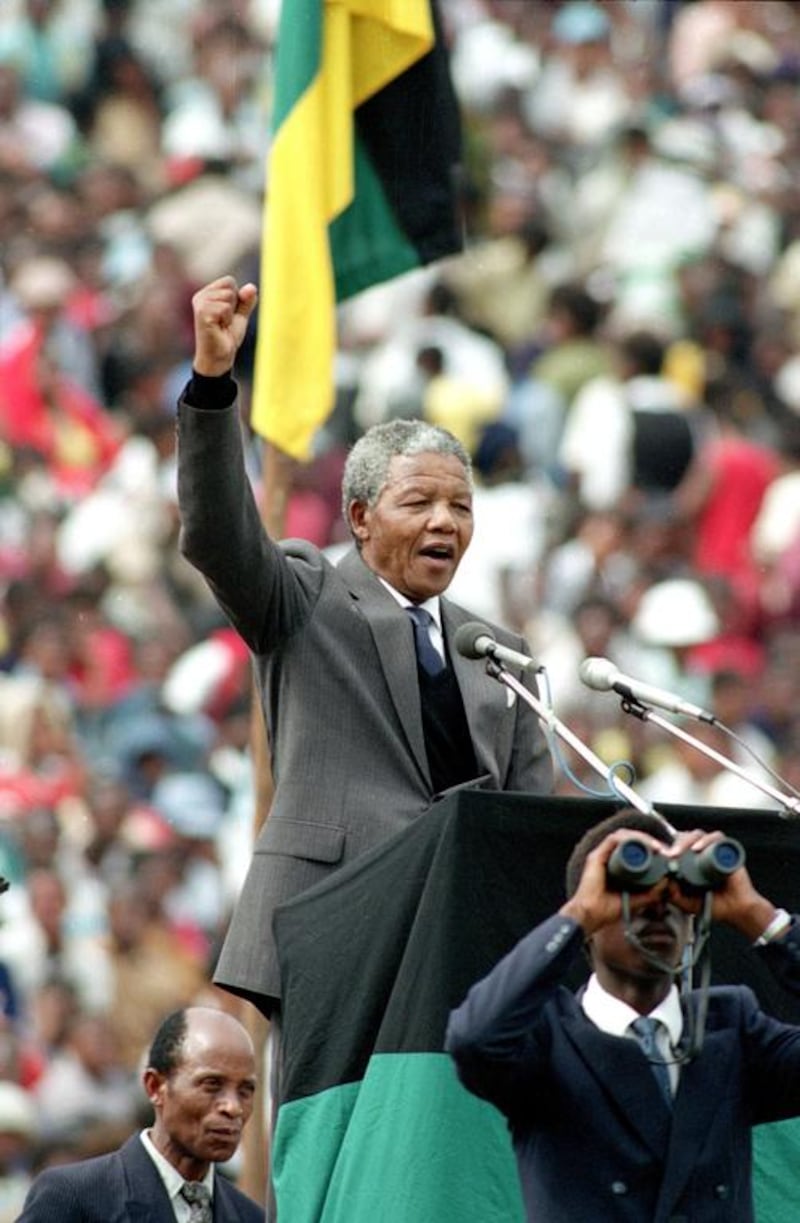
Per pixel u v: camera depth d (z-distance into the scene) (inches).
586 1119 599.5
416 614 745.0
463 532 746.2
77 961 1483.8
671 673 1755.7
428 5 1011.3
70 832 1563.7
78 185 2159.2
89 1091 1417.3
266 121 2250.2
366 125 1013.8
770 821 684.1
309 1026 681.6
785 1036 617.3
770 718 1727.4
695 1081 605.0
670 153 2247.8
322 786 721.0
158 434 1902.1
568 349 2027.6
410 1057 653.3
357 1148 657.0
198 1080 828.0
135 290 2033.7
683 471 1914.4
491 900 657.0
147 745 1637.6
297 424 981.8
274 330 983.6
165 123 2257.6
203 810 1606.8
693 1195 598.9
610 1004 609.9
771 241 2215.8
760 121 2353.6
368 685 729.6
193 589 1790.1
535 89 2346.2
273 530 986.7
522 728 750.5
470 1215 642.8
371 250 1016.9
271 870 715.4
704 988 601.9
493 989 588.4
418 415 1935.3
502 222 2162.9
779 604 1841.8
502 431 1942.7
